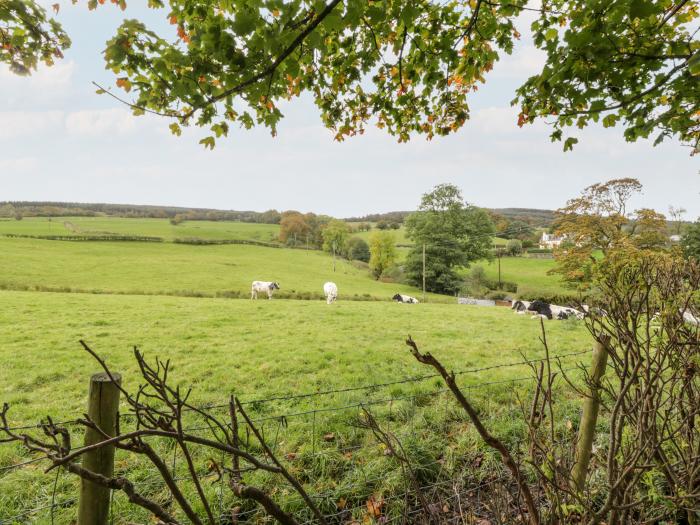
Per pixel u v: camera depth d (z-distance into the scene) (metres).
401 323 16.55
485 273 60.38
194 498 3.78
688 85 2.45
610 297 1.88
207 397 7.24
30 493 4.04
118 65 2.25
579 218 28.08
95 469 1.90
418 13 2.56
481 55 3.06
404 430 5.14
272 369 8.96
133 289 33.19
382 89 3.58
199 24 2.22
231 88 2.31
